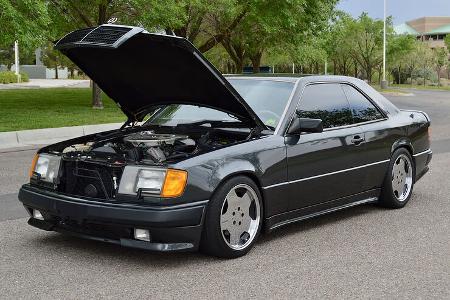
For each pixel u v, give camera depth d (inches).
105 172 186.2
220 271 179.9
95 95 853.2
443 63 3250.5
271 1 914.1
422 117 282.7
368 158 242.5
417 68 3218.5
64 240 211.3
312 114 223.1
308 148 214.2
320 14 1029.2
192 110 236.4
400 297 160.7
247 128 211.5
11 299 156.5
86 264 185.2
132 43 192.5
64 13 826.8
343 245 209.5
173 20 770.2
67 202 184.2
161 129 222.1
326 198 225.8
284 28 1005.8
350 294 162.2
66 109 815.7
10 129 561.9
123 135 218.5
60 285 166.9
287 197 208.7
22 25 598.5
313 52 1219.9
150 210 173.6
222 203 185.9
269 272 179.6
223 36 1018.7
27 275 175.2
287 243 211.0
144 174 177.8
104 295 159.5
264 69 1955.0
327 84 236.4
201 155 184.9
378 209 266.2
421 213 259.4
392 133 256.1
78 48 206.5
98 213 177.5
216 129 213.5
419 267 186.2
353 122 240.2
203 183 181.2
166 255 194.4
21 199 201.9
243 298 158.2
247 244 195.5
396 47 2687.0
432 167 390.0
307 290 164.9
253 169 194.7
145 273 177.3
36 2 607.2
